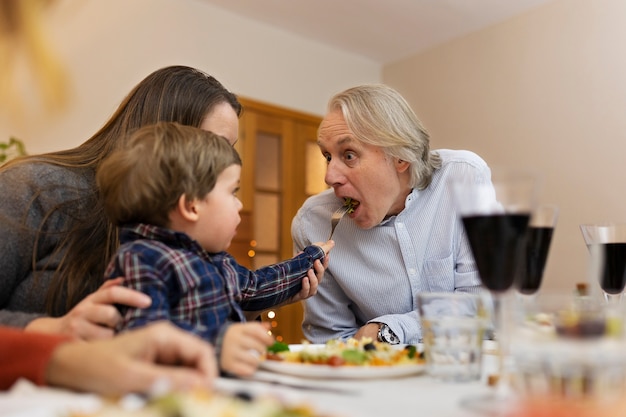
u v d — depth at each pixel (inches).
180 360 23.2
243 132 143.6
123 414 16.3
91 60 122.6
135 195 35.5
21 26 115.1
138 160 36.0
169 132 37.6
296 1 137.6
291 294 48.6
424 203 63.1
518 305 22.1
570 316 20.9
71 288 41.6
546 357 20.8
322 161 160.9
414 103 166.6
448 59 158.7
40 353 22.3
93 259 42.8
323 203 66.8
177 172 36.0
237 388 21.7
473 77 152.9
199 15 138.3
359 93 59.1
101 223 43.9
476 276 61.6
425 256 62.4
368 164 57.7
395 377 28.8
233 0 138.1
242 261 142.3
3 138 110.9
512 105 144.3
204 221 37.5
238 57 144.2
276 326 144.6
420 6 140.1
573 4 135.0
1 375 22.3
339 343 34.7
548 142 137.0
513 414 20.2
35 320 33.5
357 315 66.1
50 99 116.8
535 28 141.3
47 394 20.7
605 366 20.4
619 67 126.7
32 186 44.4
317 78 159.6
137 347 22.3
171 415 15.7
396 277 61.7
